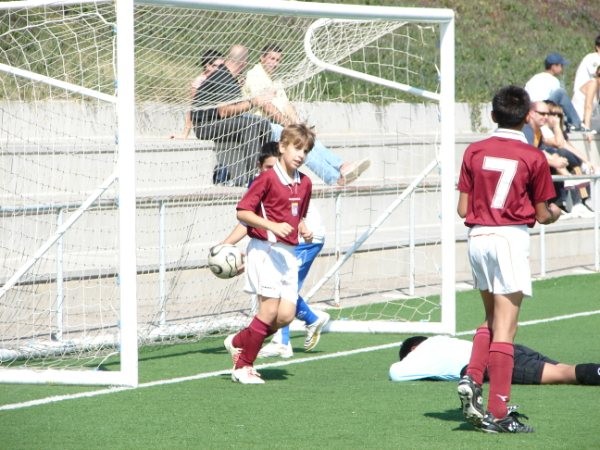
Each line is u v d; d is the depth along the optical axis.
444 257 26.84
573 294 33.53
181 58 26.77
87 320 26.97
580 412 18.05
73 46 26.88
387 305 31.73
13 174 30.62
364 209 38.09
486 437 16.34
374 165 41.34
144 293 28.14
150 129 34.44
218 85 27.27
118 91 20.31
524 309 30.72
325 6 24.31
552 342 25.61
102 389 20.34
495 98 17.05
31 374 20.72
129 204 20.28
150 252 30.27
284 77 29.19
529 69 60.16
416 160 43.19
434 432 16.70
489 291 16.78
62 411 18.31
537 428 16.91
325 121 42.84
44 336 25.17
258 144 31.73
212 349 25.36
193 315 28.50
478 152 16.91
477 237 16.64
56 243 25.92
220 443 16.06
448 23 26.42
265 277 20.52
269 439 16.28
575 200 42.75
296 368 22.83
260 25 27.39
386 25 28.27
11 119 32.28
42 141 32.75
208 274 30.06
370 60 47.69
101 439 16.31
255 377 20.97
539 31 65.38
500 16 64.62
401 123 47.22
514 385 20.42
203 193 31.27
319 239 24.30
